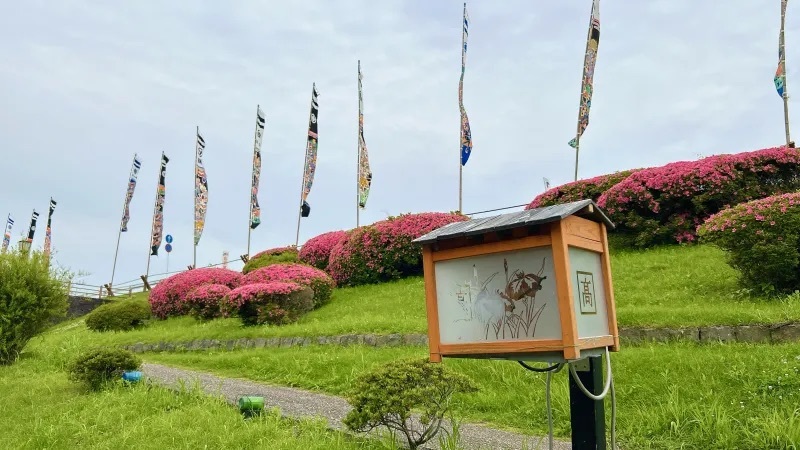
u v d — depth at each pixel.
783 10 15.62
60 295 11.46
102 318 17.23
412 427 5.88
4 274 10.84
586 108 16.34
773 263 8.41
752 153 12.89
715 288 9.48
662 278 10.57
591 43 16.39
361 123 22.30
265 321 13.01
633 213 13.34
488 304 3.47
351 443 5.21
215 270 19.39
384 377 5.05
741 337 7.14
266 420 5.86
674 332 7.61
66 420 6.23
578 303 3.44
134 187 33.91
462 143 19.48
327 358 9.00
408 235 15.92
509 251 3.42
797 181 12.79
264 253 21.52
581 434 3.70
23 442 5.65
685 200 12.86
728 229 8.83
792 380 5.57
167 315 18.45
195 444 5.25
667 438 5.24
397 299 13.73
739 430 5.05
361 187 21.81
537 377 6.90
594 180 14.64
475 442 5.53
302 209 22.95
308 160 23.27
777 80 15.66
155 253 30.22
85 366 7.88
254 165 25.92
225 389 8.08
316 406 6.93
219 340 12.12
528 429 5.92
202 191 28.16
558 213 3.25
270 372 9.09
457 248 3.59
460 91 19.70
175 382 8.20
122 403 6.72
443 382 4.99
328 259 18.80
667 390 5.94
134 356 8.41
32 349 11.74
